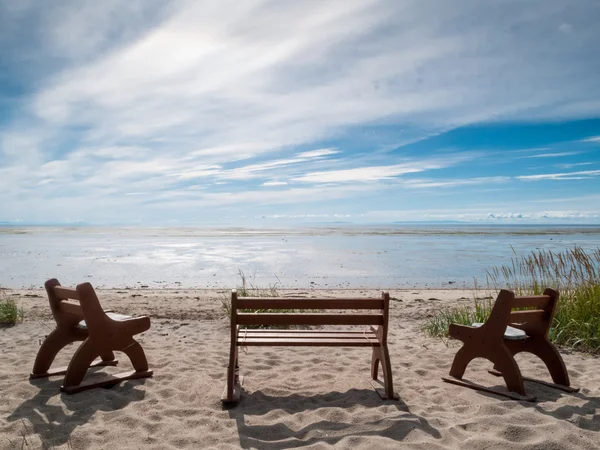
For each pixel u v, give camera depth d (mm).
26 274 16703
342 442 3486
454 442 3492
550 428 3648
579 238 51625
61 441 3537
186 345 6715
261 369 5547
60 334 5137
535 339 5105
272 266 19922
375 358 5023
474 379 5125
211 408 4246
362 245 35406
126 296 11352
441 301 10938
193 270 18375
